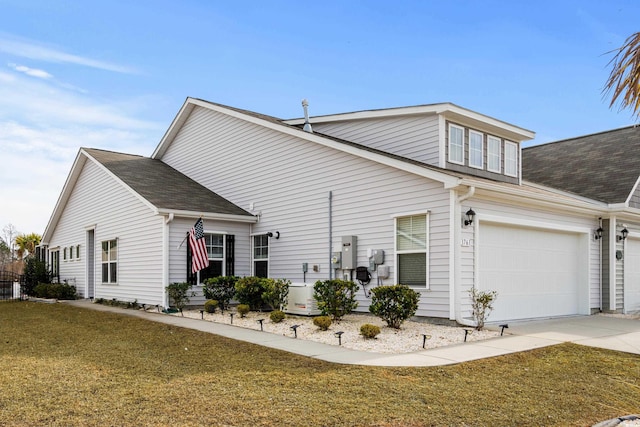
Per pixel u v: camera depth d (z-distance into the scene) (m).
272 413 5.27
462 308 10.83
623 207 14.30
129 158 20.19
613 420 5.50
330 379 6.54
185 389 6.09
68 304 17.81
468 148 13.66
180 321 12.26
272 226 15.63
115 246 17.42
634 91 6.01
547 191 15.39
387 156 12.23
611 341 9.70
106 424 4.93
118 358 8.01
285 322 11.62
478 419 5.35
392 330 10.27
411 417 5.28
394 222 12.11
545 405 5.89
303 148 14.73
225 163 17.61
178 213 14.60
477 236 11.23
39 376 6.75
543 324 11.84
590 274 14.47
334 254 13.47
